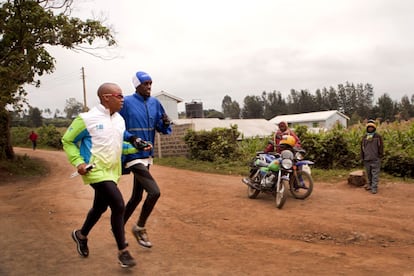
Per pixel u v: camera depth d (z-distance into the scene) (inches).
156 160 810.2
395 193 362.3
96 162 161.3
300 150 359.9
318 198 350.6
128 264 163.8
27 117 3595.0
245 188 423.8
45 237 222.7
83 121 160.6
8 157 828.0
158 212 304.0
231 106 4990.2
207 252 199.2
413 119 608.7
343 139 536.7
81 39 770.8
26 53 721.0
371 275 164.2
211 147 730.8
